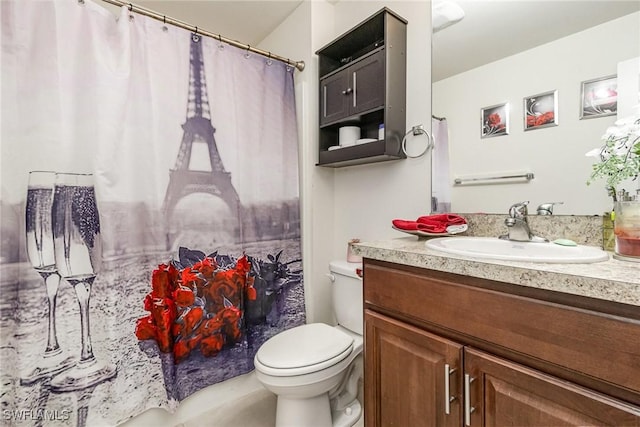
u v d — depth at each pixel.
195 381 1.46
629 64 0.92
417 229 1.21
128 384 1.25
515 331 0.72
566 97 1.04
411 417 0.95
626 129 0.83
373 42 1.63
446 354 0.85
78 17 1.15
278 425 1.29
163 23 1.36
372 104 1.46
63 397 1.12
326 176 1.91
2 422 1.03
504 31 1.18
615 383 0.59
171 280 1.38
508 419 0.73
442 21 1.35
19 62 1.05
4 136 1.02
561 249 0.92
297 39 1.86
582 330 0.62
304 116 1.81
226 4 1.79
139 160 1.30
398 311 0.99
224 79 1.54
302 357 1.21
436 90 1.38
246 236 1.63
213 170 1.50
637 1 0.91
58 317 1.12
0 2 1.02
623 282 0.55
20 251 1.06
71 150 1.15
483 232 1.25
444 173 1.37
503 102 1.18
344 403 1.50
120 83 1.22
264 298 1.70
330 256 1.94
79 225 1.16
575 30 1.02
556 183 1.07
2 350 1.03
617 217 0.79
